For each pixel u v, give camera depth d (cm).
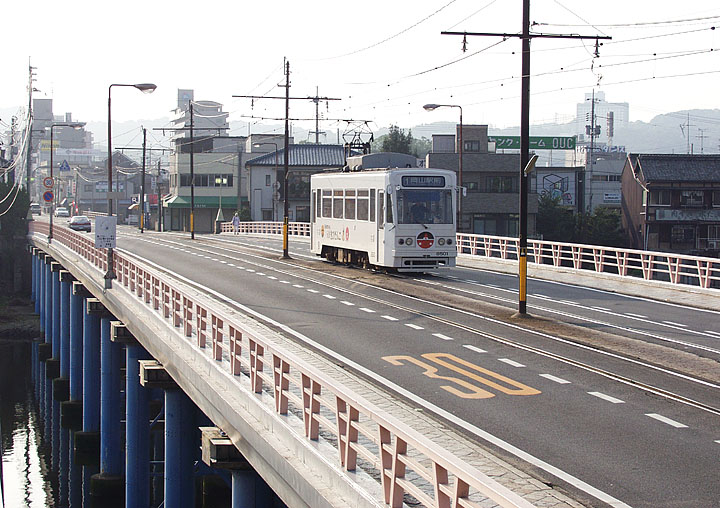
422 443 705
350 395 874
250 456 1183
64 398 3975
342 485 882
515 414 1279
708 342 1936
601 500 890
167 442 1841
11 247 7438
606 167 8919
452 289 2947
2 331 5766
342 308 2453
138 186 14538
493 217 7412
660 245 6412
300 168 9369
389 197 3206
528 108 2352
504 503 582
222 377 1390
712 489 930
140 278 2330
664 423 1230
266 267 3828
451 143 8650
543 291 2950
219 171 10381
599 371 1605
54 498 2705
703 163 6494
